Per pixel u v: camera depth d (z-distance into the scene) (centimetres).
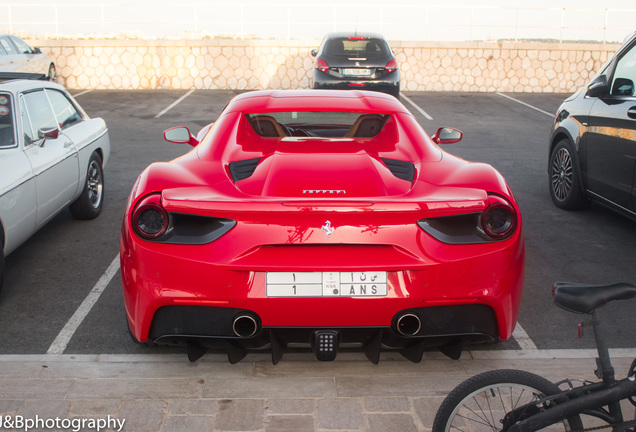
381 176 307
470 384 237
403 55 1789
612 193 536
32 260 493
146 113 1315
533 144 1027
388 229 278
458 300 284
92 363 337
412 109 1432
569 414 222
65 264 486
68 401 299
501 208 289
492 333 296
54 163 493
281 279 276
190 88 1766
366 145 361
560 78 1827
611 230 577
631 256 512
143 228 285
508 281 290
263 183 299
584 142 581
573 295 220
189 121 1222
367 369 332
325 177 303
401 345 299
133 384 315
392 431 279
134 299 290
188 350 297
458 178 309
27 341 364
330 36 1355
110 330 379
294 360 341
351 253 278
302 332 288
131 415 288
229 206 273
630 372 221
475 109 1452
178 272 279
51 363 336
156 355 346
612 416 223
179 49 1741
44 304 415
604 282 458
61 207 521
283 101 408
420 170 321
